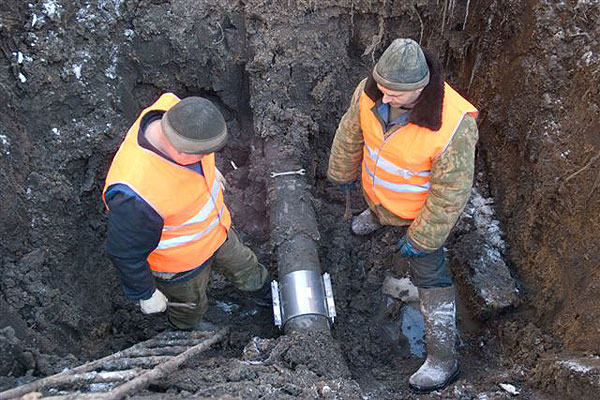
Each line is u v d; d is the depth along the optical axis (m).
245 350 3.15
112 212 2.40
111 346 3.55
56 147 3.62
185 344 3.08
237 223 4.30
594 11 3.31
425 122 2.58
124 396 2.21
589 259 3.13
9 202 3.23
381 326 3.87
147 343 3.04
